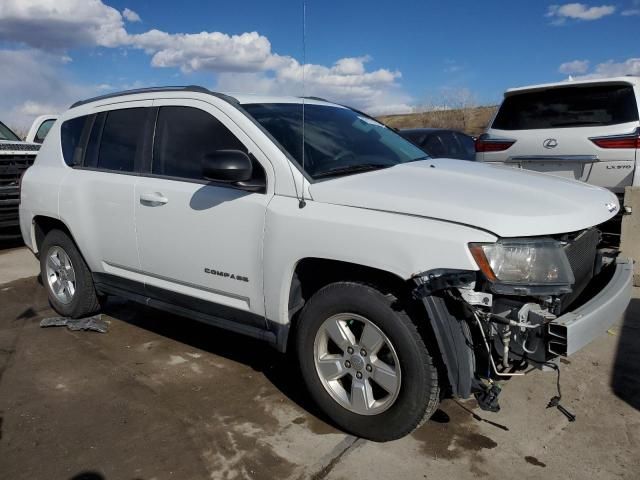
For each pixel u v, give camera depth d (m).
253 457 2.85
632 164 5.80
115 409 3.33
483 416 3.20
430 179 3.11
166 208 3.64
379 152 3.71
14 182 7.65
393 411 2.81
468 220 2.58
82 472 2.74
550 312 2.61
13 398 3.47
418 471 2.72
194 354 4.11
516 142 6.58
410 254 2.62
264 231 3.14
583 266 2.98
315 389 3.11
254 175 3.27
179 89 3.83
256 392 3.52
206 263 3.47
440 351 2.60
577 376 3.63
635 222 5.23
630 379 3.57
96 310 4.76
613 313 2.79
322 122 3.75
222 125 3.47
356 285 2.86
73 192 4.33
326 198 2.97
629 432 3.01
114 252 4.11
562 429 3.06
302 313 3.10
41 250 4.92
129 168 4.00
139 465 2.80
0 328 4.70
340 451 2.89
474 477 2.68
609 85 6.04
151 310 5.08
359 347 2.91
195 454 2.88
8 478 2.71
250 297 3.30
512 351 2.59
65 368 3.90
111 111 4.28
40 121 9.73
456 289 2.55
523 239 2.56
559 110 6.34
